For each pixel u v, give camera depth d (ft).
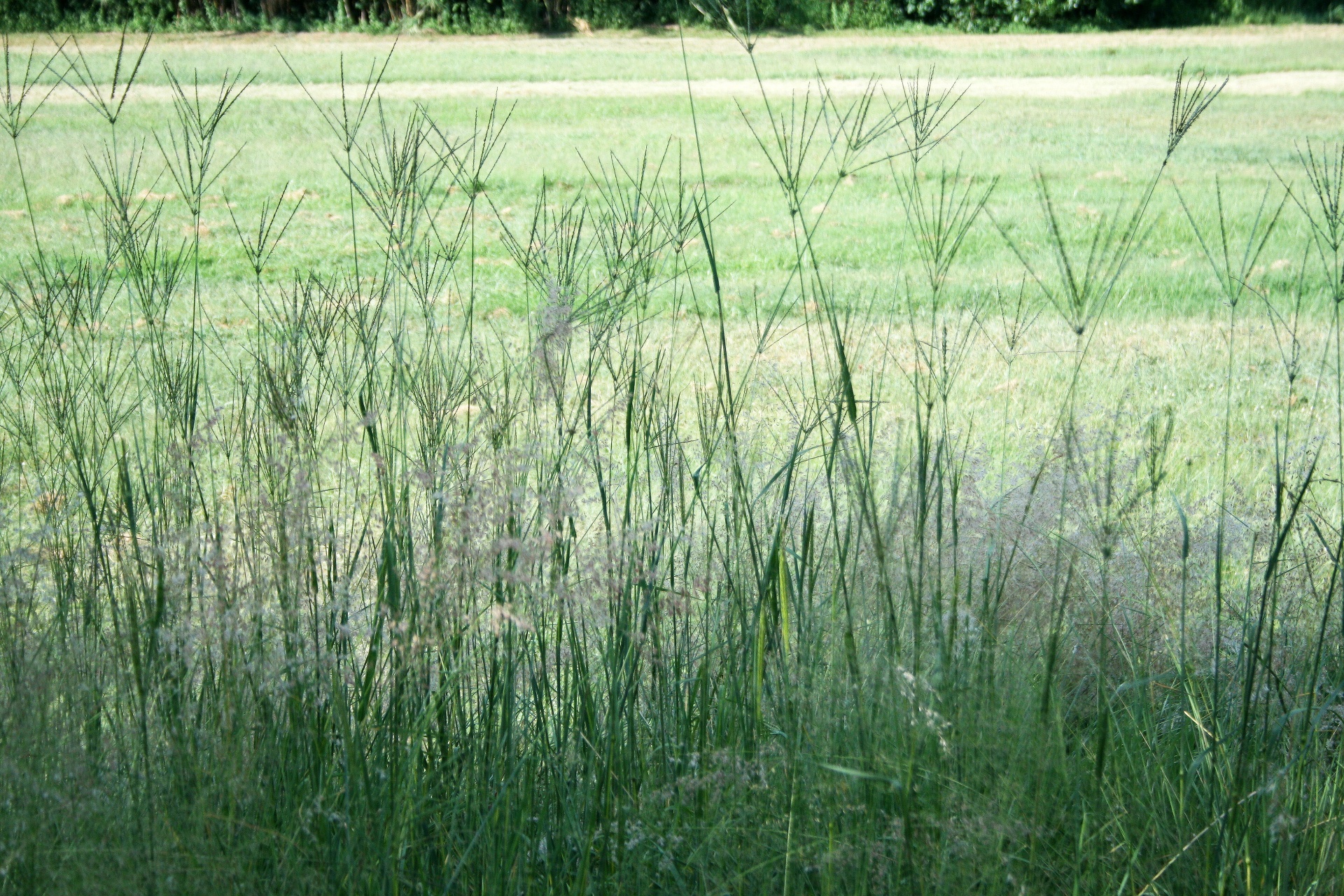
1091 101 50.29
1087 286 7.22
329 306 8.53
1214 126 43.70
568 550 6.71
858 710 6.21
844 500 8.47
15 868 5.41
